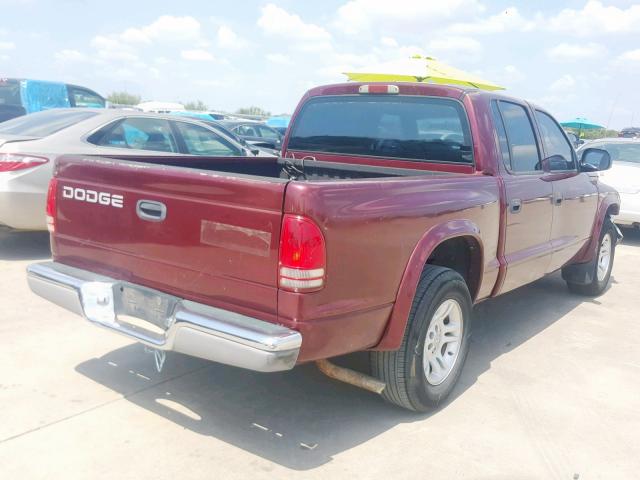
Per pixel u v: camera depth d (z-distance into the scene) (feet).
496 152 14.08
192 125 25.31
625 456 11.28
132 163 11.03
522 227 15.01
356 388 13.35
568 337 17.48
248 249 9.37
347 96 15.85
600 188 20.36
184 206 10.04
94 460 10.11
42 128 22.17
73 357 13.94
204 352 9.54
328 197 9.23
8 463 9.89
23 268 20.48
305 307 9.11
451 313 12.64
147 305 10.68
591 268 20.74
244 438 11.07
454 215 12.03
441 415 12.39
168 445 10.67
